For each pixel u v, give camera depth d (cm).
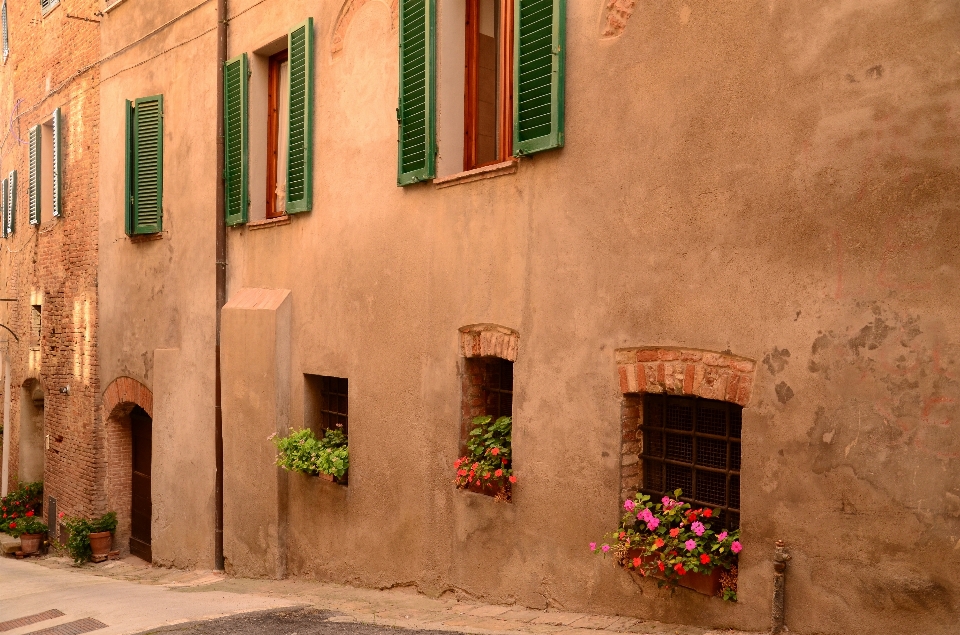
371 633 609
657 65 548
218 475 998
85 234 1338
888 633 442
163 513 1118
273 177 977
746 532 504
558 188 613
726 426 542
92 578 1073
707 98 521
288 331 909
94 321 1311
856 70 454
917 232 433
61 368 1424
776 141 488
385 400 780
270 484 912
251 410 934
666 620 548
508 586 657
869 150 450
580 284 598
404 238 757
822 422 468
